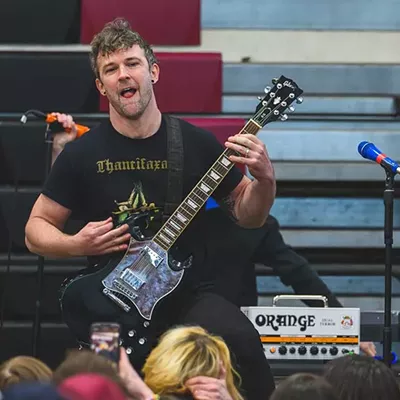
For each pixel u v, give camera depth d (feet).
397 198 44.55
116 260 28.68
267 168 28.55
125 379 19.38
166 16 45.32
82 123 42.91
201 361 22.59
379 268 43.65
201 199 28.76
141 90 28.76
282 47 46.55
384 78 46.11
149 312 28.45
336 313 33.42
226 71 45.80
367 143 33.42
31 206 41.93
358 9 46.55
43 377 20.21
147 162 28.94
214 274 37.83
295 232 44.34
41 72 43.78
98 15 44.70
